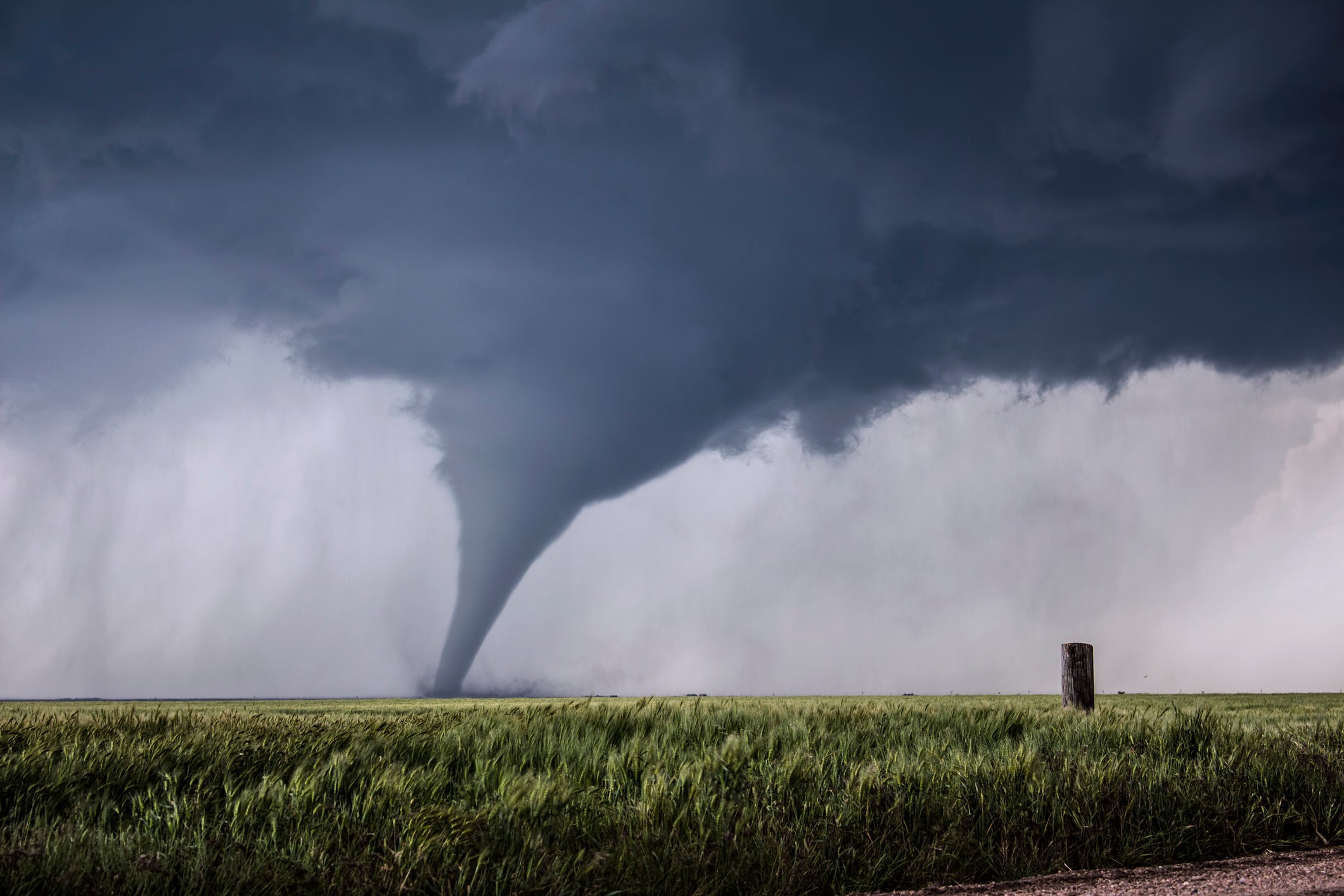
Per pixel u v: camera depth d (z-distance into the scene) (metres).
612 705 10.71
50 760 7.04
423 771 7.08
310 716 12.27
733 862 5.35
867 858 5.62
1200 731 9.02
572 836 5.64
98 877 4.70
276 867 4.93
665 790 6.19
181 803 6.08
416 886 4.79
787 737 8.66
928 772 6.93
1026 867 5.73
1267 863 5.88
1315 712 18.12
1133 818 6.39
